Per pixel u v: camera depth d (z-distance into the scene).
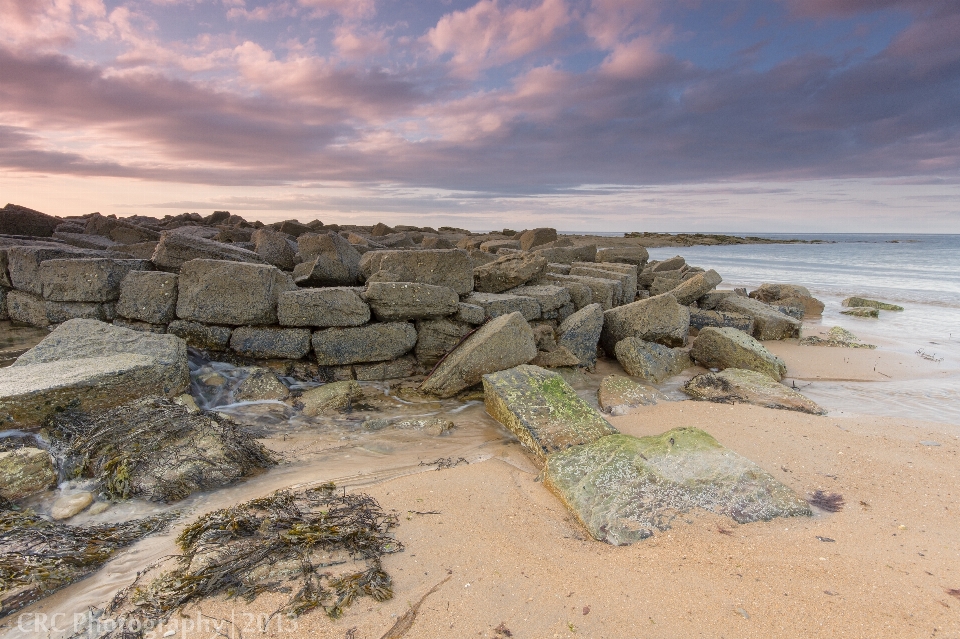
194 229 16.94
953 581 3.15
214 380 6.88
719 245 80.69
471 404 7.15
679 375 8.97
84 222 25.25
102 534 3.75
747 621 2.86
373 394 7.34
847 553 3.48
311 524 3.73
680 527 3.86
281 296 7.21
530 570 3.39
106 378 5.21
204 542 3.57
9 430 4.64
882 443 5.63
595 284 11.22
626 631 2.82
